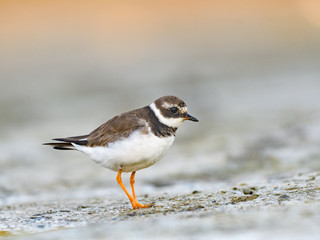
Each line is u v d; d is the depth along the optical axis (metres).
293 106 18.03
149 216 6.50
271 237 4.74
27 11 30.62
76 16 30.81
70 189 10.70
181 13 32.34
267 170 10.53
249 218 5.61
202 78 24.45
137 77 24.95
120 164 7.54
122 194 9.52
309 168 10.03
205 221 5.68
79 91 23.22
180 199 7.68
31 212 7.81
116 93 22.66
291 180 8.43
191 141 14.85
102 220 6.60
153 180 10.97
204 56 27.20
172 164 12.33
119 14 31.42
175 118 7.69
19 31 28.84
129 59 27.11
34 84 24.39
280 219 5.39
